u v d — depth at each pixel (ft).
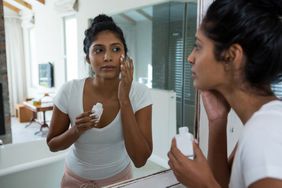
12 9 2.92
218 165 1.93
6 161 2.42
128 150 2.55
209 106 1.99
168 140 2.84
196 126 2.72
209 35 1.32
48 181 2.58
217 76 1.38
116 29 2.46
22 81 2.93
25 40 3.01
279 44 1.25
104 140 2.60
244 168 1.11
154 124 2.87
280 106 1.25
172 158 1.56
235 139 2.64
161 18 2.98
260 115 1.19
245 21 1.21
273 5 1.24
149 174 2.64
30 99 2.90
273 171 0.99
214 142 1.97
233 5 1.23
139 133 2.52
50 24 2.85
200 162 1.47
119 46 2.46
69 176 2.64
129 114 2.46
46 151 2.61
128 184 2.52
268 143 1.04
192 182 1.42
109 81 2.50
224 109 1.95
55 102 2.57
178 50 2.85
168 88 2.93
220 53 1.30
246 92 1.38
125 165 2.74
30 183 2.47
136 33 2.90
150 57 2.95
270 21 1.23
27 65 2.98
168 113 2.89
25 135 2.64
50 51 2.78
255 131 1.10
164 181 2.59
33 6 2.93
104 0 2.74
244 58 1.27
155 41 2.92
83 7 2.64
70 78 2.72
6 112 2.77
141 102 2.69
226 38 1.26
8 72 2.85
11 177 2.36
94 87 2.58
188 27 2.72
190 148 1.57
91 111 2.48
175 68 2.91
